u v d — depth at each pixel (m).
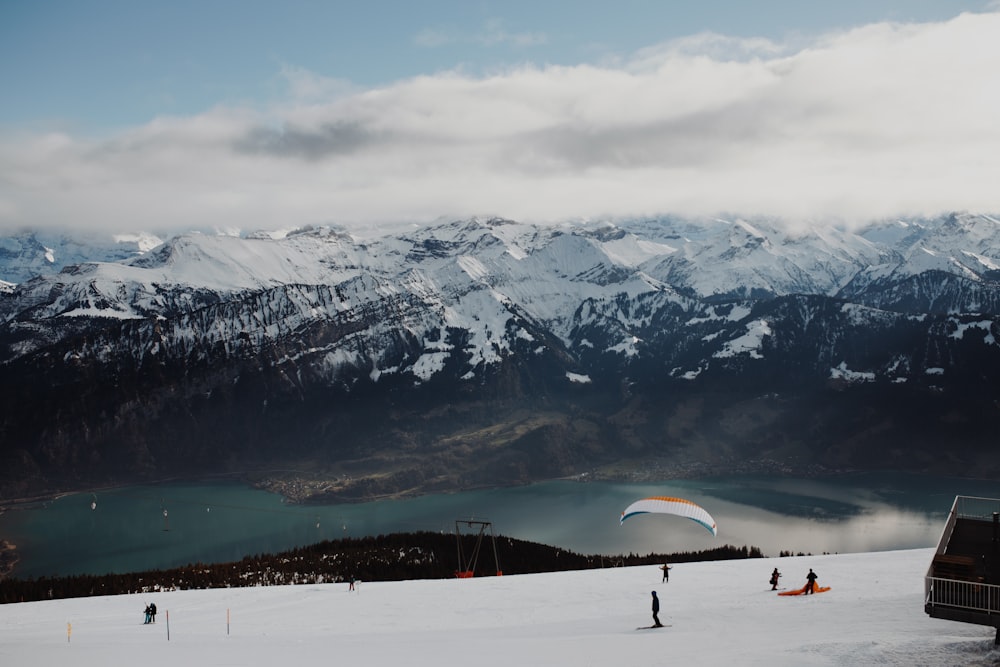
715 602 110.62
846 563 140.88
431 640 93.75
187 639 103.75
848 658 62.84
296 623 118.94
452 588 145.50
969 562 63.03
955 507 72.44
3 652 91.12
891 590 107.31
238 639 102.44
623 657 73.06
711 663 66.12
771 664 63.78
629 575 146.00
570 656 75.19
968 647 61.41
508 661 74.56
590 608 115.62
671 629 89.75
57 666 80.00
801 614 91.38
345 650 87.06
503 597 131.12
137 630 116.38
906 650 62.62
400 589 148.25
